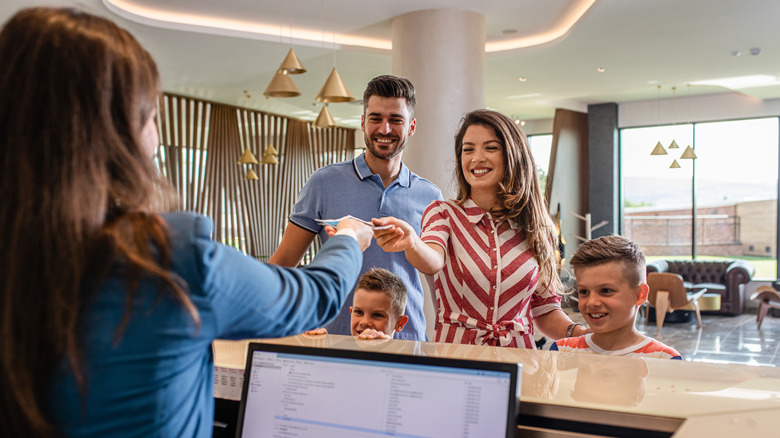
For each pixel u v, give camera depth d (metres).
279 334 0.86
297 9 6.31
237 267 0.80
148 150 0.83
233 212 11.60
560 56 7.75
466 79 5.93
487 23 6.71
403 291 2.05
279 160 12.65
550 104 11.20
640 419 0.89
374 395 0.96
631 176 11.79
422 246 1.53
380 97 2.17
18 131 0.71
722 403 0.93
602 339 1.80
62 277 0.69
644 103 11.50
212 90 10.11
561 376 1.08
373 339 1.33
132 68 0.76
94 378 0.71
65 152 0.71
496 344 1.71
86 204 0.71
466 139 1.76
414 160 5.79
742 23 6.51
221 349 1.34
